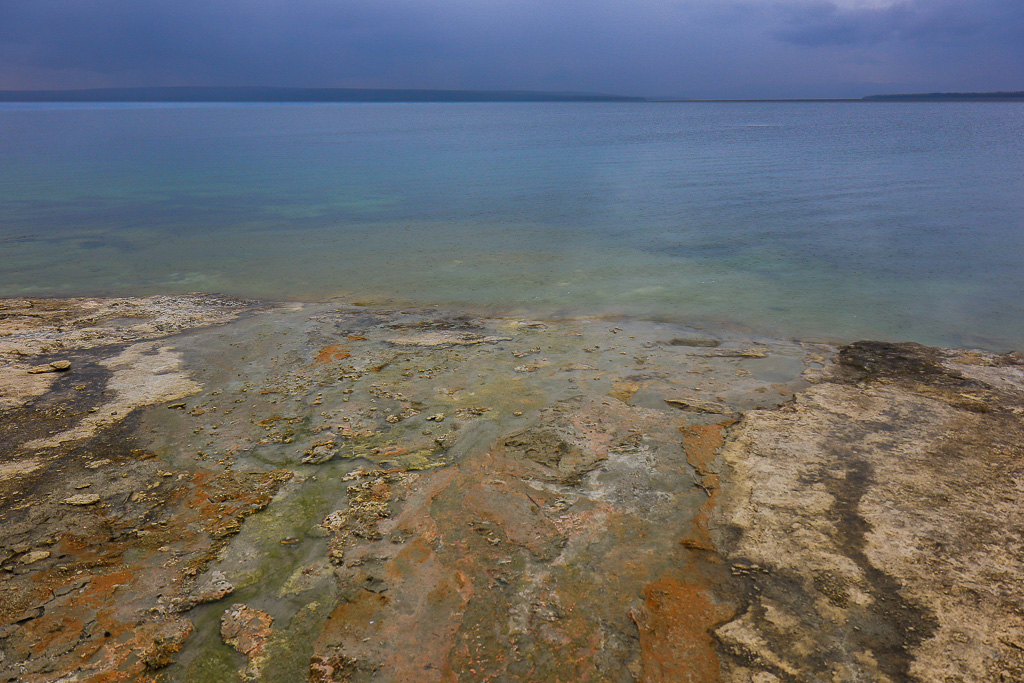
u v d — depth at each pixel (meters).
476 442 5.85
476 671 3.49
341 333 8.80
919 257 12.36
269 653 3.62
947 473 5.27
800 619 3.80
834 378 7.29
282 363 7.73
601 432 6.03
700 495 5.04
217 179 24.17
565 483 5.21
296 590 4.09
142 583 4.15
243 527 4.70
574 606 3.94
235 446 5.82
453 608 3.93
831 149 34.09
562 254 13.18
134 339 8.57
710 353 8.07
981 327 8.99
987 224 14.87
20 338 8.55
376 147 39.19
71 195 20.53
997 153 30.14
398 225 16.11
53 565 4.31
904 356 7.92
